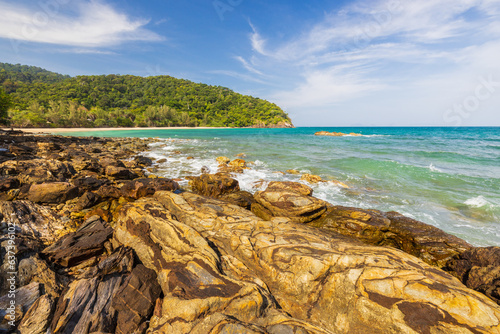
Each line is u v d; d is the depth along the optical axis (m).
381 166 18.17
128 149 26.02
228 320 3.40
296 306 4.48
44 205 8.19
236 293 4.03
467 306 3.57
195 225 6.54
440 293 3.79
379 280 4.18
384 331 3.76
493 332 3.24
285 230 6.42
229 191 11.41
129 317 3.96
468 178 14.84
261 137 53.88
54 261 5.22
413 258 5.00
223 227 6.39
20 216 6.58
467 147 32.53
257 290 4.14
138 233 6.02
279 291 4.73
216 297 3.89
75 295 4.13
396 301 3.86
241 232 6.16
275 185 10.60
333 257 4.82
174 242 5.44
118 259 5.10
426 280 4.08
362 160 20.61
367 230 7.70
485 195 11.69
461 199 11.19
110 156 19.31
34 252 5.24
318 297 4.47
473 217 9.30
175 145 33.09
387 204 10.67
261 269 5.14
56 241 5.93
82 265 5.48
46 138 25.39
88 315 3.88
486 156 23.41
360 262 4.68
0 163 11.07
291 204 8.84
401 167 17.84
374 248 5.46
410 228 7.50
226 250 5.66
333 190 12.66
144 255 5.49
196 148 29.80
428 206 10.42
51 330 3.70
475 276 5.36
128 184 10.10
